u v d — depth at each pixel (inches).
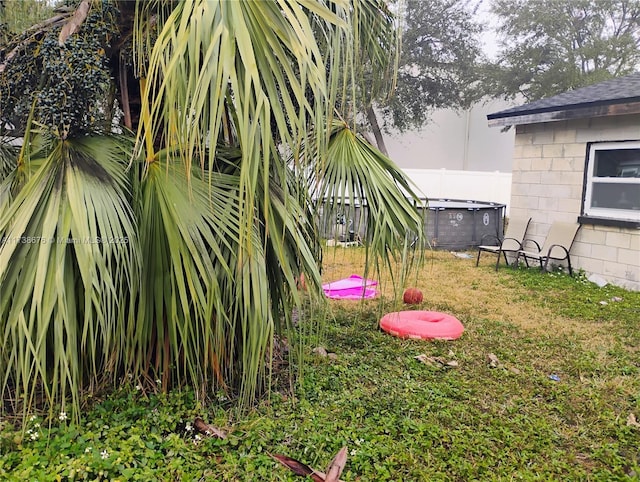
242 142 65.2
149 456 80.0
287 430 92.5
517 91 608.7
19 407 91.2
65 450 79.0
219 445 85.4
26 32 94.9
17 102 93.6
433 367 130.9
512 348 150.5
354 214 109.0
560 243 265.3
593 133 249.6
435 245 338.3
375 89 120.9
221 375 101.3
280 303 97.5
